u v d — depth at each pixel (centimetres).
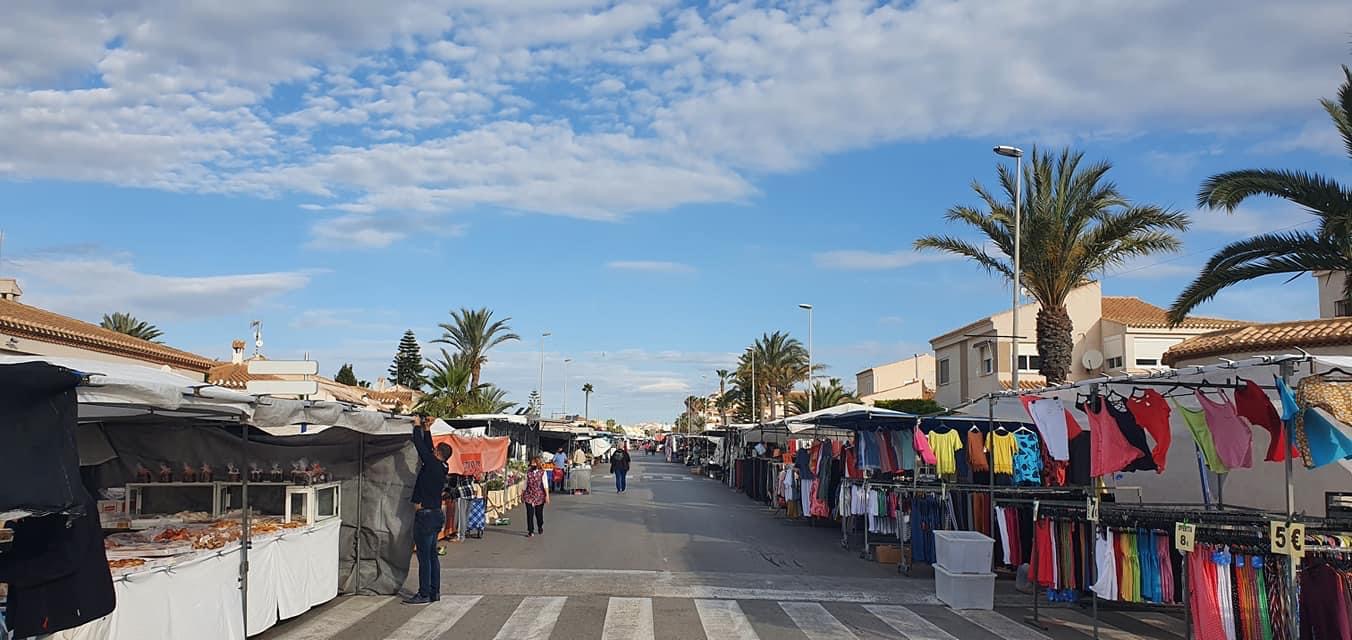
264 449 1113
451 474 1838
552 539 1870
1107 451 962
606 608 1109
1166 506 1205
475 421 2561
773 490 2736
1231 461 968
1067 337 2419
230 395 745
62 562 558
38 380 507
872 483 1661
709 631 983
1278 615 800
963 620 1079
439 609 1100
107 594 588
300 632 971
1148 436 1125
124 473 1073
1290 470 785
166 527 955
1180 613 1127
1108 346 3622
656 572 1405
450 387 3544
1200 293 1489
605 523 2233
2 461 487
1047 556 1063
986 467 1493
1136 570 937
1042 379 3700
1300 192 1345
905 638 973
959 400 4272
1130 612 1130
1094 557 988
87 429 1016
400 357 8281
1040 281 2433
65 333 2241
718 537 1933
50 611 554
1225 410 984
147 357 2702
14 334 2062
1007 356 3844
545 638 945
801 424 1988
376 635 959
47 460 504
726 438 4269
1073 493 1432
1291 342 1555
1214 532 849
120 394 597
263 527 982
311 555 1066
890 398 6134
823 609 1127
